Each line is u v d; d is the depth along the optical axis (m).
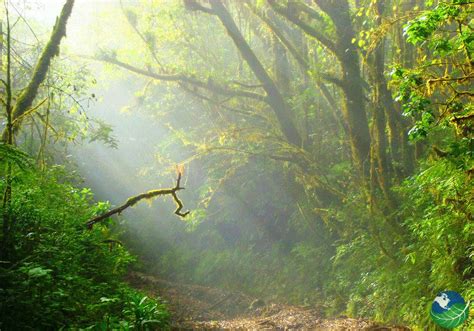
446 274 7.96
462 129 7.15
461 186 7.77
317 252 15.03
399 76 7.22
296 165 14.79
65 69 12.62
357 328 9.17
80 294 6.80
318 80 13.22
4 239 6.32
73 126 12.27
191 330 9.51
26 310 5.56
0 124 11.71
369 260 11.36
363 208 12.12
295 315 11.62
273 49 16.36
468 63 7.19
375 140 11.78
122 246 9.82
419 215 10.05
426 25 6.58
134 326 6.62
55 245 7.23
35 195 7.90
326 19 12.77
